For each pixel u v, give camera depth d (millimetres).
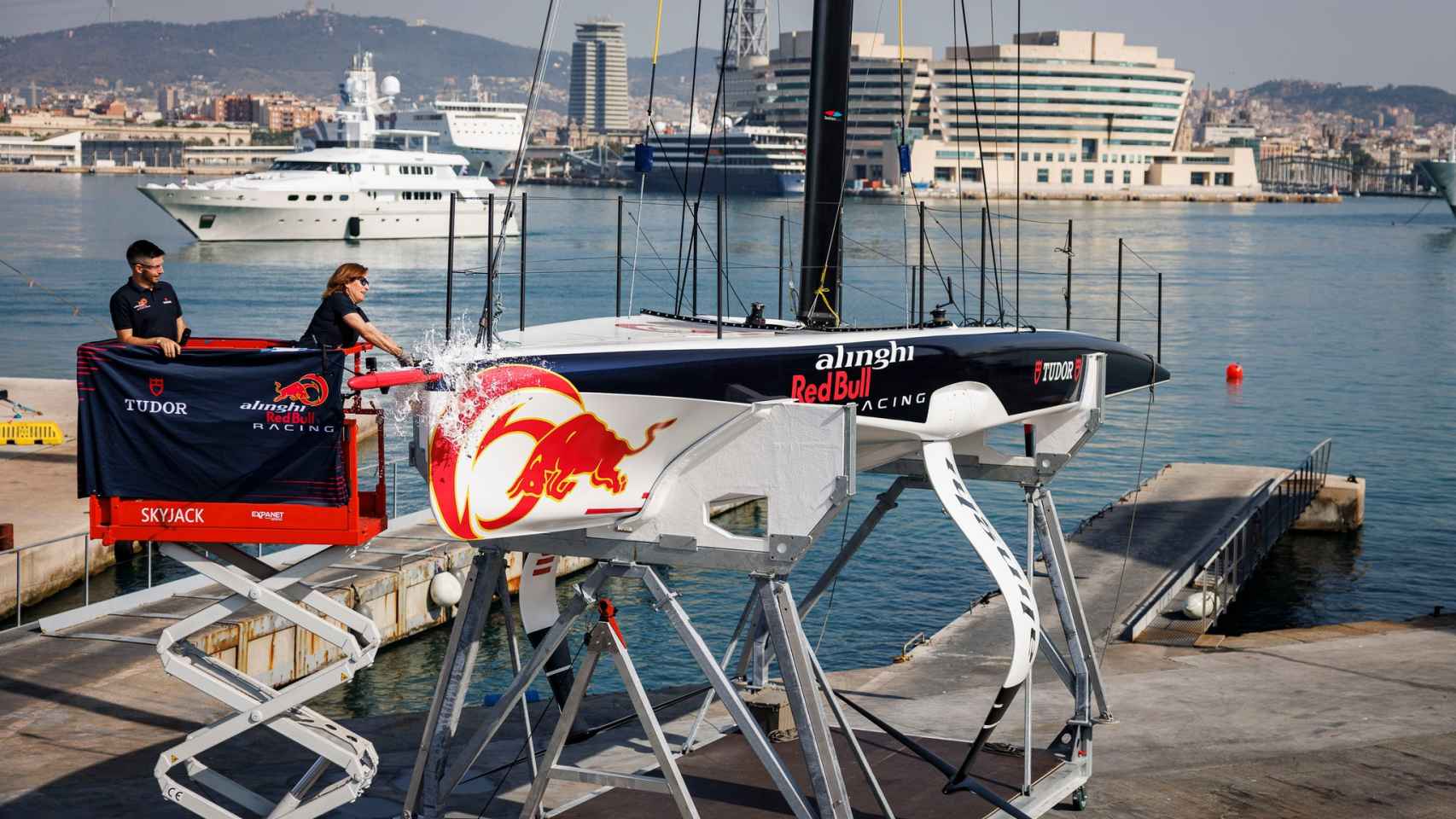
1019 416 10922
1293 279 97938
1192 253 123312
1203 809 10211
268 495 7902
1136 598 18438
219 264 91500
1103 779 10805
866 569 24875
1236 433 41750
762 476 8039
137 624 15594
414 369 7824
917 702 13203
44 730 11812
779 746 10836
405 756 11195
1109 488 33344
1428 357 59031
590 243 110812
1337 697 13156
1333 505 28812
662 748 8102
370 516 8250
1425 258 122188
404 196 106562
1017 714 12703
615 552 8430
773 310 42938
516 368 7855
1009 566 9172
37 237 116750
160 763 8422
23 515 23984
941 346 10125
